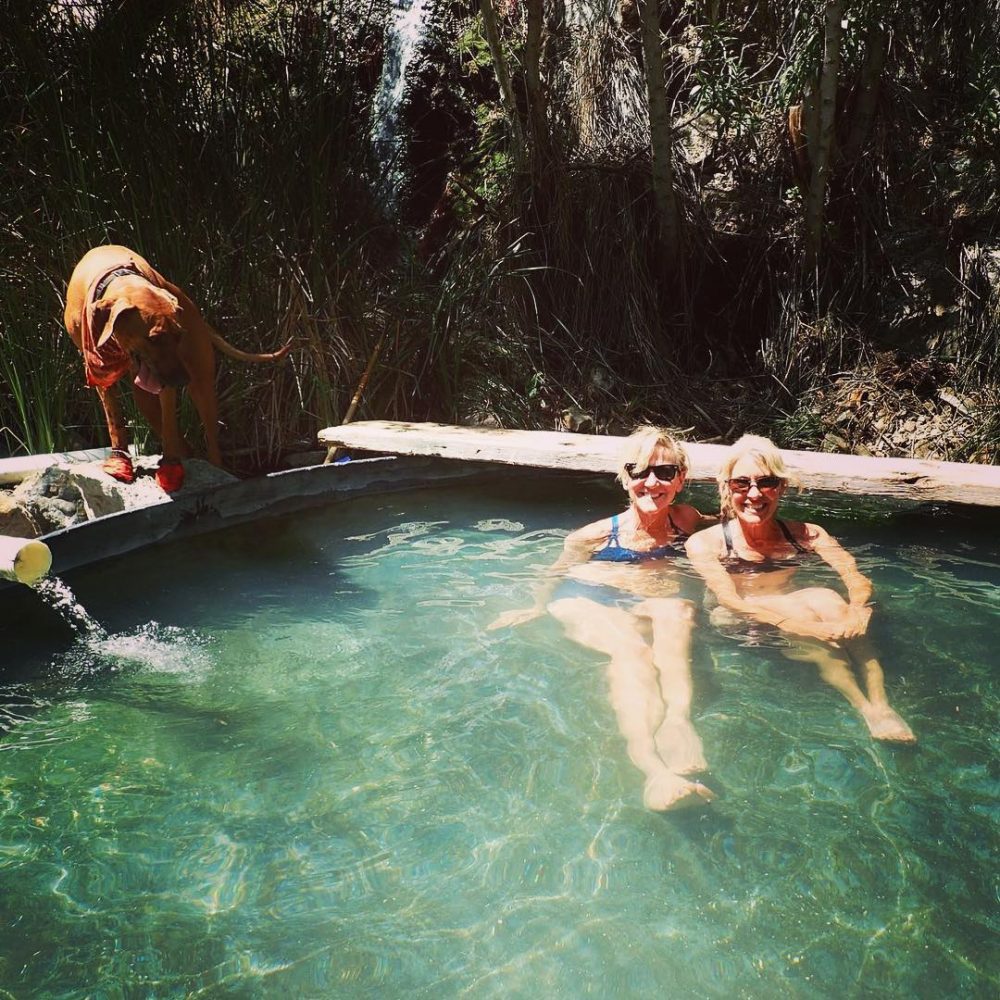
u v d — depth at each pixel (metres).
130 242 6.59
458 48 9.05
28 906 2.56
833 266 8.09
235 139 7.34
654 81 7.42
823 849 2.68
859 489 5.34
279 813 2.92
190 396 6.50
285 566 4.86
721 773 3.01
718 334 8.32
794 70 7.12
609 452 5.71
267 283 7.12
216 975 2.32
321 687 3.64
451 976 2.31
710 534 4.68
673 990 2.25
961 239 7.85
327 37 7.99
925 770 3.01
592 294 8.13
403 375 7.59
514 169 8.23
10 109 6.73
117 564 4.88
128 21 6.96
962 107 8.16
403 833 2.81
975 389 7.34
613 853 2.70
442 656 3.84
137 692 3.63
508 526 5.43
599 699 3.49
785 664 3.67
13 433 6.56
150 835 2.84
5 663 3.86
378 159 9.04
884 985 2.25
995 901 2.49
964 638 3.84
